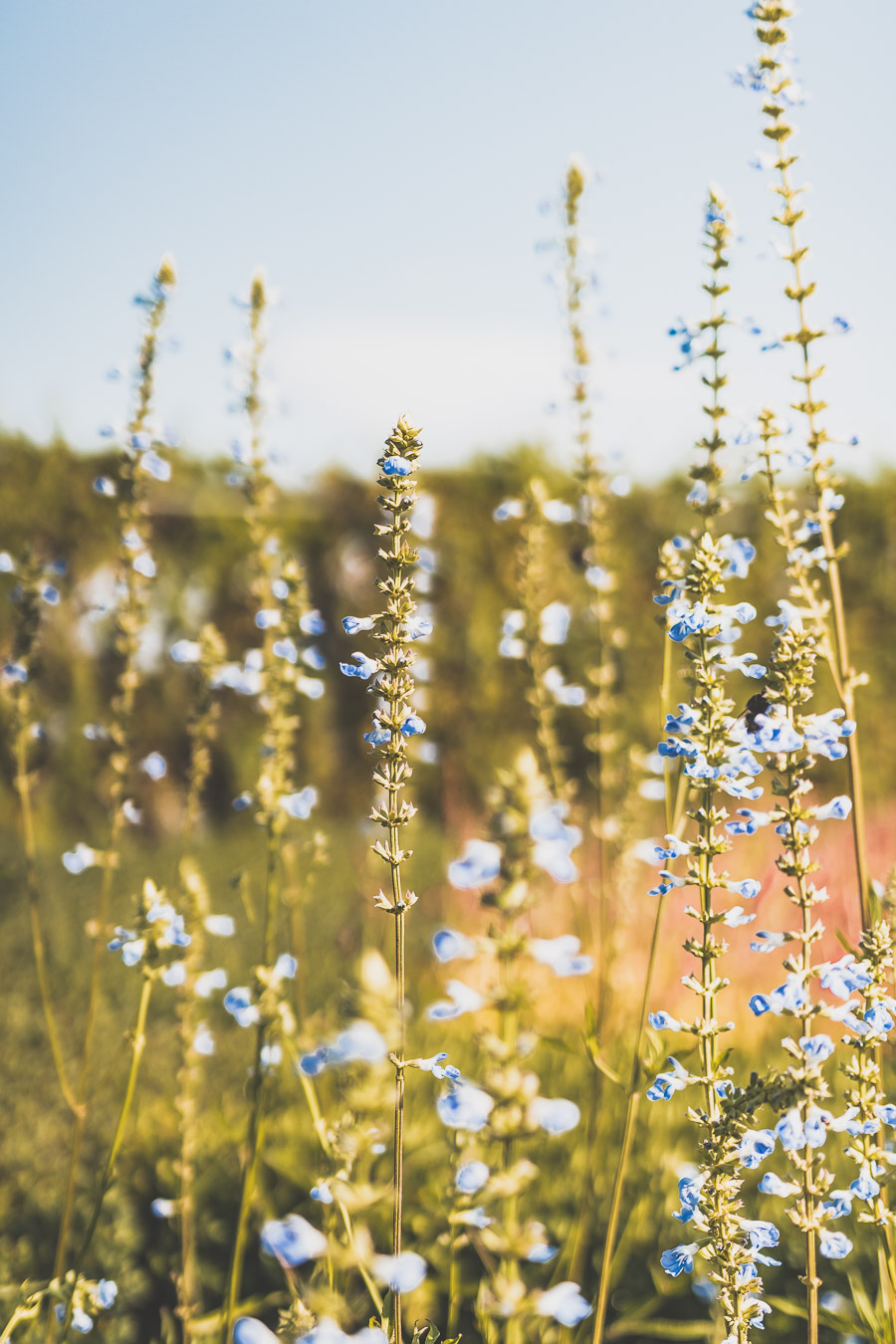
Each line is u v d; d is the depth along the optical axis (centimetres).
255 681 334
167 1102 464
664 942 611
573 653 1084
